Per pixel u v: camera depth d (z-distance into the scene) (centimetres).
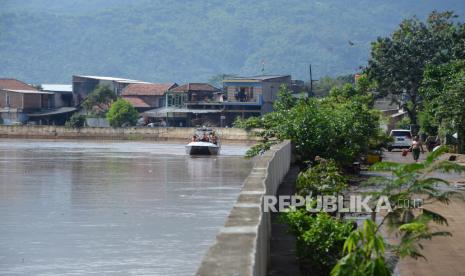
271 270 1631
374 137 5012
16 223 3412
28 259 2670
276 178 2456
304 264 1664
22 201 4197
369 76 8662
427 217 1584
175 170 6506
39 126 13812
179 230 3203
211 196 4419
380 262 1204
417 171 1714
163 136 13112
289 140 3584
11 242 2964
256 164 2053
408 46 8519
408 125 8988
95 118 14488
